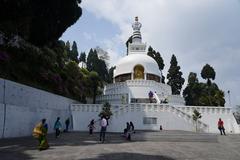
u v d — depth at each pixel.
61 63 43.03
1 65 25.95
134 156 14.13
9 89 22.77
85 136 26.25
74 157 13.45
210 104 59.12
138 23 72.75
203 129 35.69
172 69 76.50
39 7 30.17
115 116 35.47
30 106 26.48
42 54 34.38
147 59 61.62
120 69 61.75
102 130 21.91
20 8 26.45
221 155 15.66
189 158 14.16
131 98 49.72
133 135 25.69
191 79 72.88
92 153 14.88
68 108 37.25
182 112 36.34
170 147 18.95
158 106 36.56
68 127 35.94
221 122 30.41
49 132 30.34
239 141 23.80
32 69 32.19
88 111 37.34
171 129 35.94
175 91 75.12
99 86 54.84
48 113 30.31
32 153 14.64
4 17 27.91
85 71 51.78
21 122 24.12
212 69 69.12
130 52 66.88
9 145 17.52
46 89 32.97
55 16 31.95
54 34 34.09
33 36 33.47
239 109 70.25
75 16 33.44
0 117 20.89
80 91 45.47
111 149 16.80
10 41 29.66
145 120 36.12
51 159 12.86
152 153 15.54
